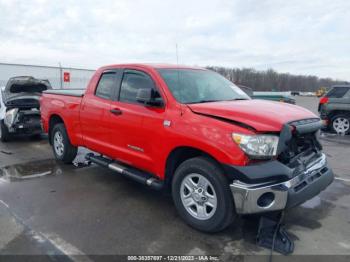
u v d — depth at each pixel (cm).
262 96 1652
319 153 357
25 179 495
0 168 562
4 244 293
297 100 3909
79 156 646
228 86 436
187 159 338
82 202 399
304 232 320
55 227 329
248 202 272
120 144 412
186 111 325
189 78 395
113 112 414
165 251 284
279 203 276
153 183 365
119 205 390
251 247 290
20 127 795
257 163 278
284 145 281
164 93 353
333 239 306
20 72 2536
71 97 521
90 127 472
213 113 305
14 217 353
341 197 420
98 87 464
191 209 329
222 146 283
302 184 296
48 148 748
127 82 412
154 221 345
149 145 364
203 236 311
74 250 284
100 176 511
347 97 952
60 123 585
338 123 984
